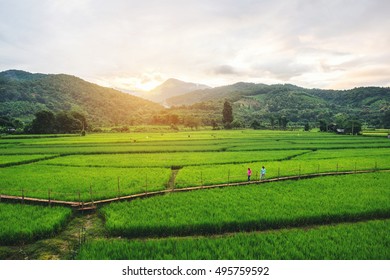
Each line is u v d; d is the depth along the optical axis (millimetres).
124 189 30453
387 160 50312
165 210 23438
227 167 44688
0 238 19031
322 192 29094
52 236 20422
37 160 53375
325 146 73562
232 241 17625
